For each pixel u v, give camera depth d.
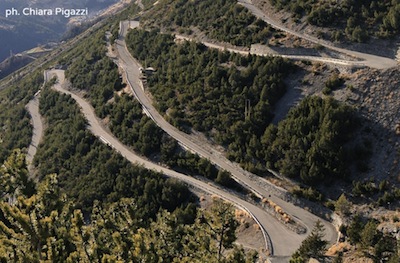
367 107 60.00
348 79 63.91
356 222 48.09
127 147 73.81
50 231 20.39
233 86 70.31
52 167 75.50
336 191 56.00
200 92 73.25
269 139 61.72
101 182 66.12
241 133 64.75
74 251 22.06
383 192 53.22
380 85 61.50
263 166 62.25
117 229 28.95
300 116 61.41
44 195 21.34
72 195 65.62
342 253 47.06
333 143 56.81
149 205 60.06
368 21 72.31
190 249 29.44
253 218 55.66
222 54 76.69
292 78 68.81
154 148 70.25
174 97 77.00
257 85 68.19
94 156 72.50
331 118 58.47
